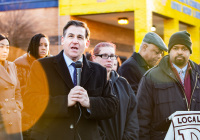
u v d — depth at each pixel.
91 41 14.89
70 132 4.42
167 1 14.54
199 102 6.02
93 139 4.52
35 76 4.55
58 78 4.54
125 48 16.89
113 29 16.12
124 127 5.59
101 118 4.55
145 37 7.77
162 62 6.13
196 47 17.41
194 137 5.70
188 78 6.09
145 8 12.91
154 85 6.07
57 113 4.37
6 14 15.02
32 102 4.48
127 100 5.70
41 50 7.95
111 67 5.80
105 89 4.78
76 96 4.38
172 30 15.19
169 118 5.82
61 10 14.14
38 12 14.67
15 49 15.09
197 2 17.14
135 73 7.54
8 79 6.93
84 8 13.80
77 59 4.65
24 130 7.12
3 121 6.79
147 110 6.06
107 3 13.45
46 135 4.42
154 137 6.04
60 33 14.21
